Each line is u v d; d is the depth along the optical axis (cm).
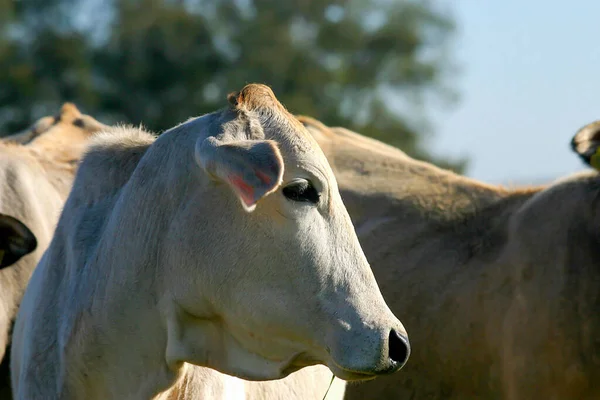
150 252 773
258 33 6231
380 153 1329
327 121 6056
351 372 715
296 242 727
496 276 1152
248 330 741
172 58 6147
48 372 825
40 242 1047
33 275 913
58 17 6462
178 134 786
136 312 777
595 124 1186
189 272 750
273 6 6450
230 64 6231
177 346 759
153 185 782
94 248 819
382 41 6341
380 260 1218
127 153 849
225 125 747
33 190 1070
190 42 6159
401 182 1275
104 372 791
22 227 952
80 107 6147
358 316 720
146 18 6244
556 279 1114
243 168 692
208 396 807
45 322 834
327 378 1023
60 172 1132
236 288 736
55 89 6194
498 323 1133
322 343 725
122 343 782
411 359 1171
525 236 1154
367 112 6244
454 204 1235
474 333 1145
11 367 941
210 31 6225
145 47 6159
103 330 787
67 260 841
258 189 682
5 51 6238
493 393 1134
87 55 6284
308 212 731
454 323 1157
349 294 726
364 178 1288
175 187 768
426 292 1181
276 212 727
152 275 773
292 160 734
